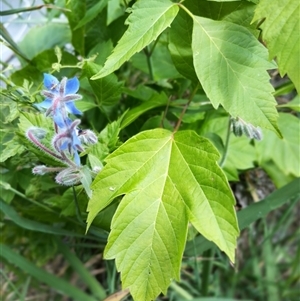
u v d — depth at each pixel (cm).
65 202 24
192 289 35
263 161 28
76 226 28
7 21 29
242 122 23
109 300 26
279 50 18
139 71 31
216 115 27
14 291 35
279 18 18
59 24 31
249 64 19
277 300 42
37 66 26
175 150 20
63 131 18
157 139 20
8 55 32
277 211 43
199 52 20
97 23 26
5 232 32
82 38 26
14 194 27
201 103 26
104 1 24
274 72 27
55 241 30
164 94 25
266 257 41
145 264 19
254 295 42
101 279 38
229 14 21
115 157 19
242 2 21
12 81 26
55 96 18
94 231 26
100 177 19
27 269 30
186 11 20
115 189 19
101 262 38
